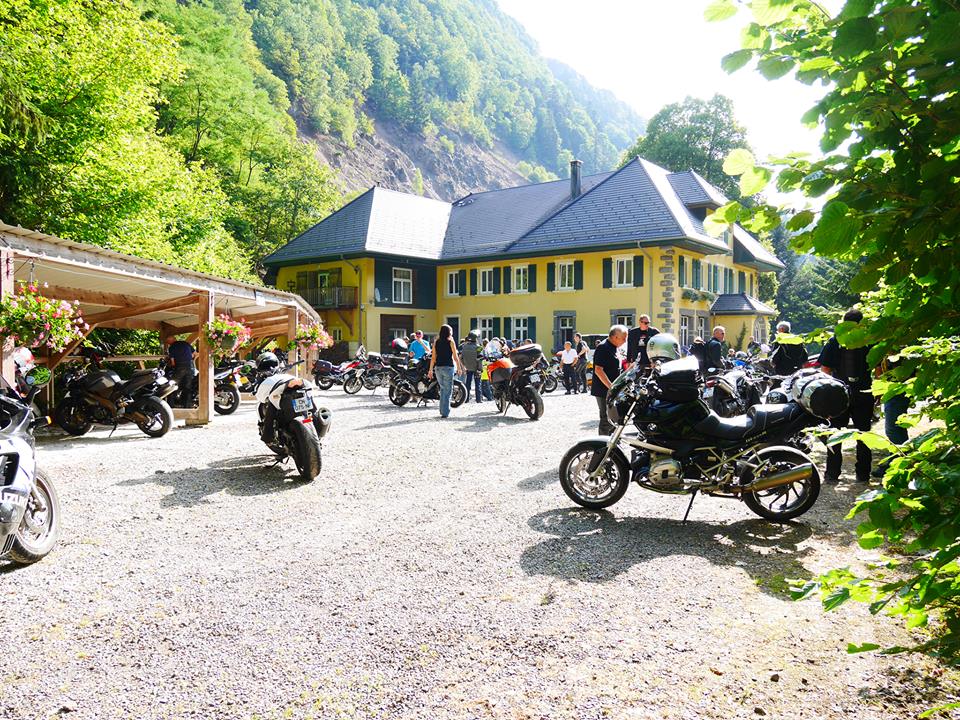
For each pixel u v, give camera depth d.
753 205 1.59
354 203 36.94
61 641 3.43
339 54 138.50
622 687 2.93
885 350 1.53
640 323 10.37
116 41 20.47
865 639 3.36
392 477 7.34
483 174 159.75
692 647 3.30
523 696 2.87
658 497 6.39
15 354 7.75
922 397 1.90
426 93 168.00
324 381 21.25
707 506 6.05
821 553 4.71
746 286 35.81
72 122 19.59
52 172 18.81
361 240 33.72
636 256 29.23
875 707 2.74
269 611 3.79
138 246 22.12
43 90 18.98
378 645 3.36
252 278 34.66
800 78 1.49
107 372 10.21
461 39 195.88
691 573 4.34
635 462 5.78
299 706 2.81
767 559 4.61
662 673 3.05
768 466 5.33
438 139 155.88
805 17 1.51
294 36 115.19
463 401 14.98
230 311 17.50
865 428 6.76
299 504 6.19
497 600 3.93
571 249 30.22
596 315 30.38
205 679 3.04
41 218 18.70
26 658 3.25
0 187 17.83
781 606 3.80
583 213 31.77
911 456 1.69
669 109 49.50
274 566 4.54
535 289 32.34
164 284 10.71
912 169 1.42
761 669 3.07
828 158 1.50
